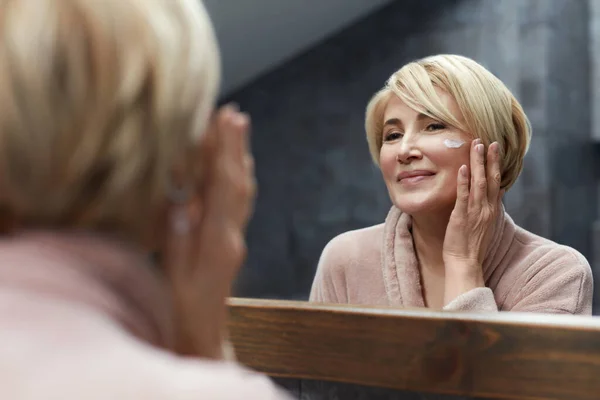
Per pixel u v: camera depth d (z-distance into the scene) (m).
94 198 0.29
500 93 0.89
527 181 3.50
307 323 0.64
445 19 3.79
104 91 0.28
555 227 3.49
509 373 0.56
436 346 0.59
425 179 0.89
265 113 4.34
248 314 0.67
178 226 0.33
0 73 0.27
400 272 0.93
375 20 4.02
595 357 0.53
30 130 0.27
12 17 0.28
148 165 0.29
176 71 0.30
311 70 4.21
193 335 0.37
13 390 0.25
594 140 3.83
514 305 0.88
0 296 0.27
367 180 4.05
